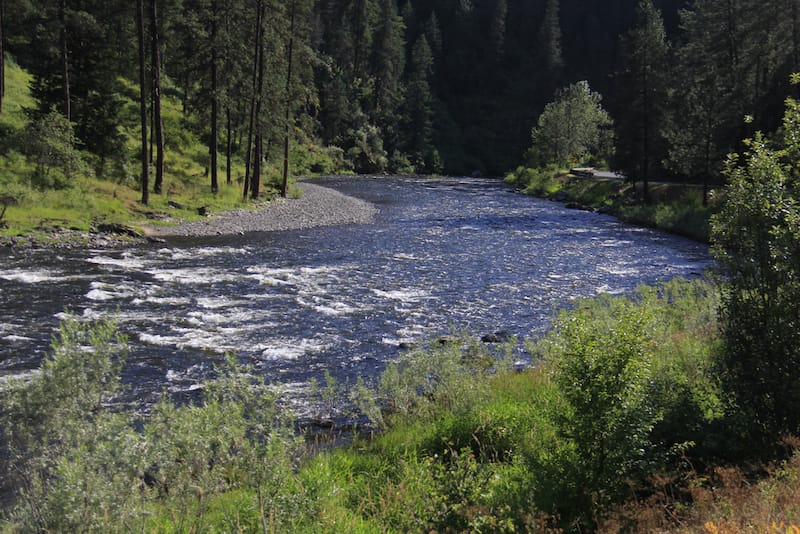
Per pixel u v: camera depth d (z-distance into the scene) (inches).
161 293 733.9
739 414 275.1
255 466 203.0
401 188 2664.9
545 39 5255.9
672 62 2377.0
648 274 970.1
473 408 352.8
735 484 225.1
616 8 5930.1
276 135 1748.3
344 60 4451.3
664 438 285.4
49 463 196.5
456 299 778.8
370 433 377.7
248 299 731.4
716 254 300.2
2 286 714.8
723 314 302.8
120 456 186.9
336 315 680.4
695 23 2427.4
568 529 233.3
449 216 1705.2
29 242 934.4
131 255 940.6
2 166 1112.8
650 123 1951.3
